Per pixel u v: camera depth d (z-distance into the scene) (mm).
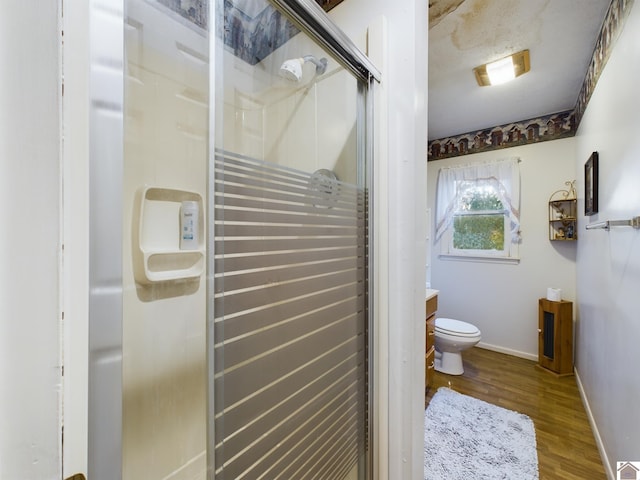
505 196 2984
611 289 1542
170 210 545
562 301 2604
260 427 691
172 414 535
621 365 1359
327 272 907
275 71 813
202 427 573
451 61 1937
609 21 1474
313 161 896
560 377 2502
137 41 486
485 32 1668
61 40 349
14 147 321
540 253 2826
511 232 2975
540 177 2826
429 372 2307
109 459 398
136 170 483
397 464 1062
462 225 3295
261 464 691
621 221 1239
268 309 719
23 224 326
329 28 844
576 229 2586
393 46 1059
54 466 346
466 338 2432
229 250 629
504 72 2059
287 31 833
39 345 336
